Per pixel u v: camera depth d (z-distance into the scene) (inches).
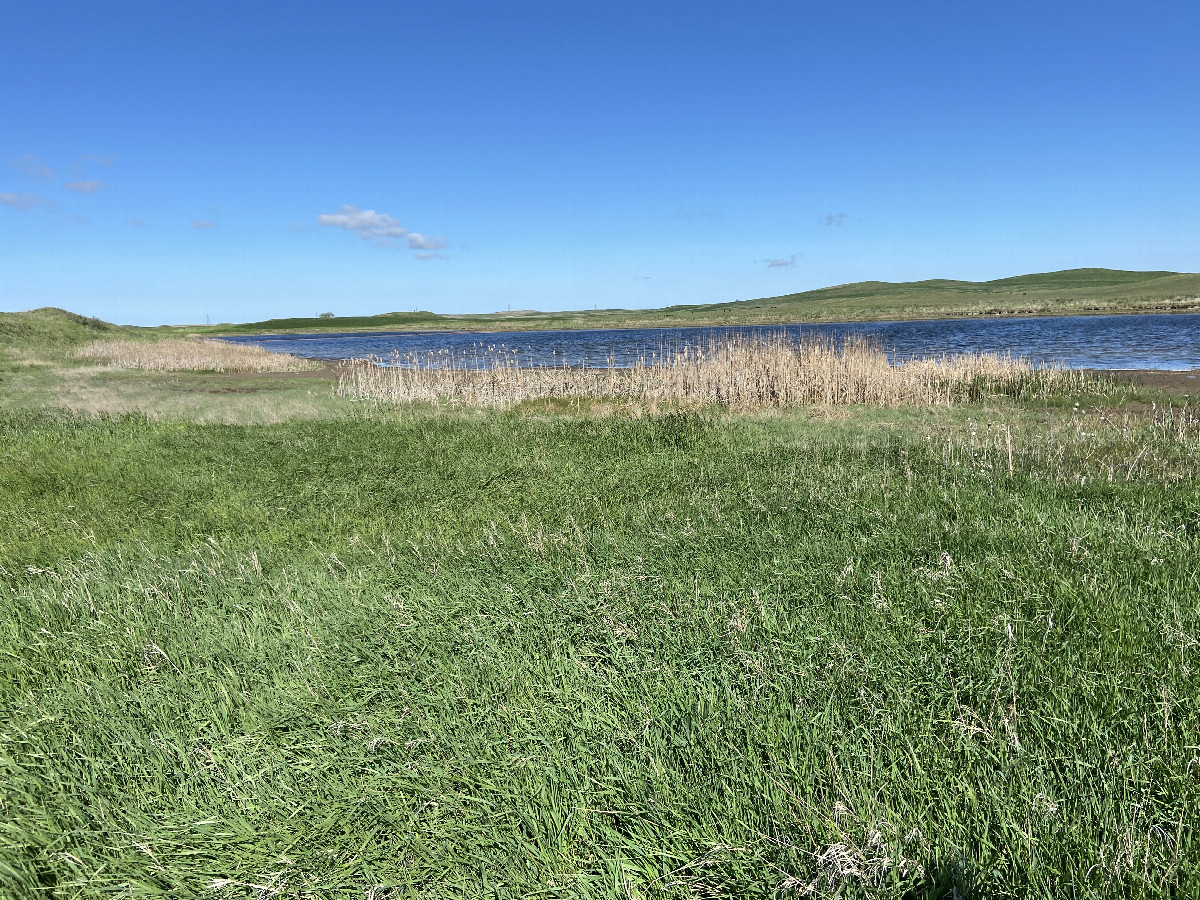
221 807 105.3
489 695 128.0
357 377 974.4
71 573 207.3
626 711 120.4
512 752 112.8
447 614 164.7
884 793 96.5
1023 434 425.1
